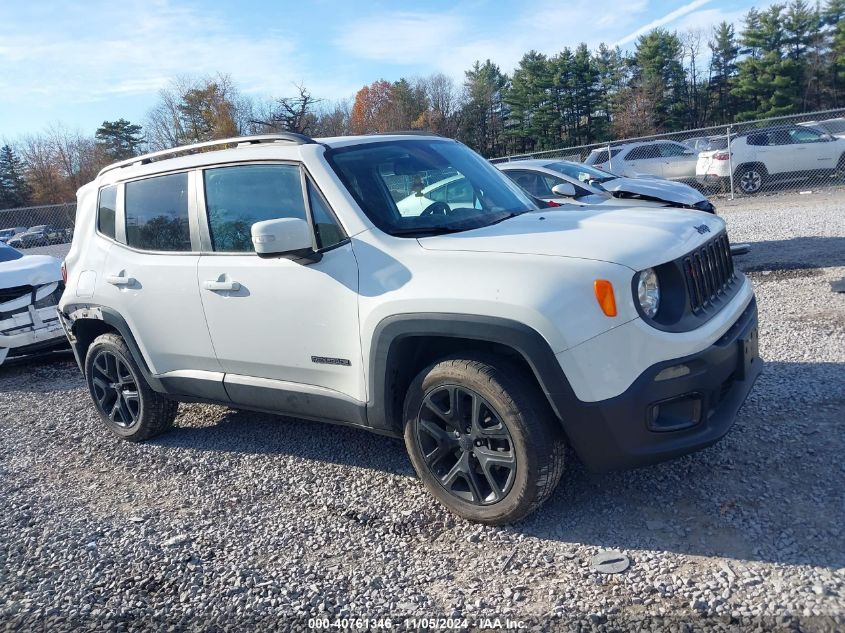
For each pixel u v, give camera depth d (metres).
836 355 5.12
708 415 3.22
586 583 2.92
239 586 3.19
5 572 3.54
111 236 4.93
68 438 5.48
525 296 3.07
